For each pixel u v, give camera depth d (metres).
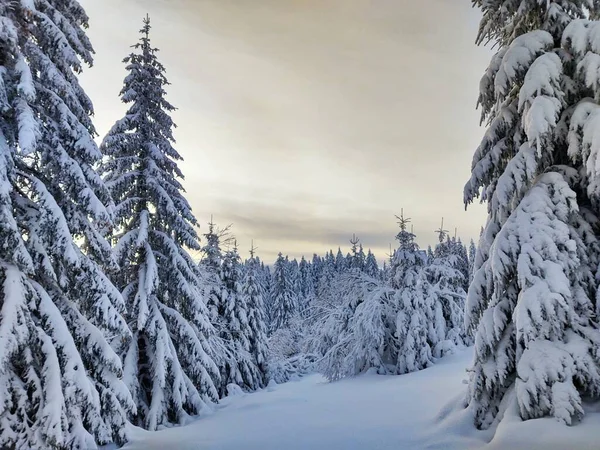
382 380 19.91
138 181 14.68
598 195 7.43
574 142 7.55
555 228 7.53
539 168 8.59
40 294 8.23
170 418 13.59
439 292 25.38
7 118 8.10
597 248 7.61
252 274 30.58
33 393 7.58
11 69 7.92
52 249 8.23
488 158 8.98
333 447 8.21
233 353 24.25
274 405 14.78
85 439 8.18
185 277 15.26
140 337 14.15
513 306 8.29
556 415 6.54
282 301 61.59
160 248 14.95
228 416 13.41
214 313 24.75
